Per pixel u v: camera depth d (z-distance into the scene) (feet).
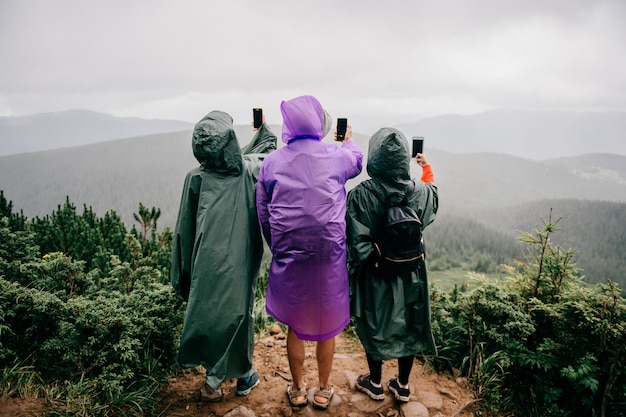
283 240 6.57
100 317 7.81
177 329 9.04
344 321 7.07
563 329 9.07
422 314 7.53
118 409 7.41
